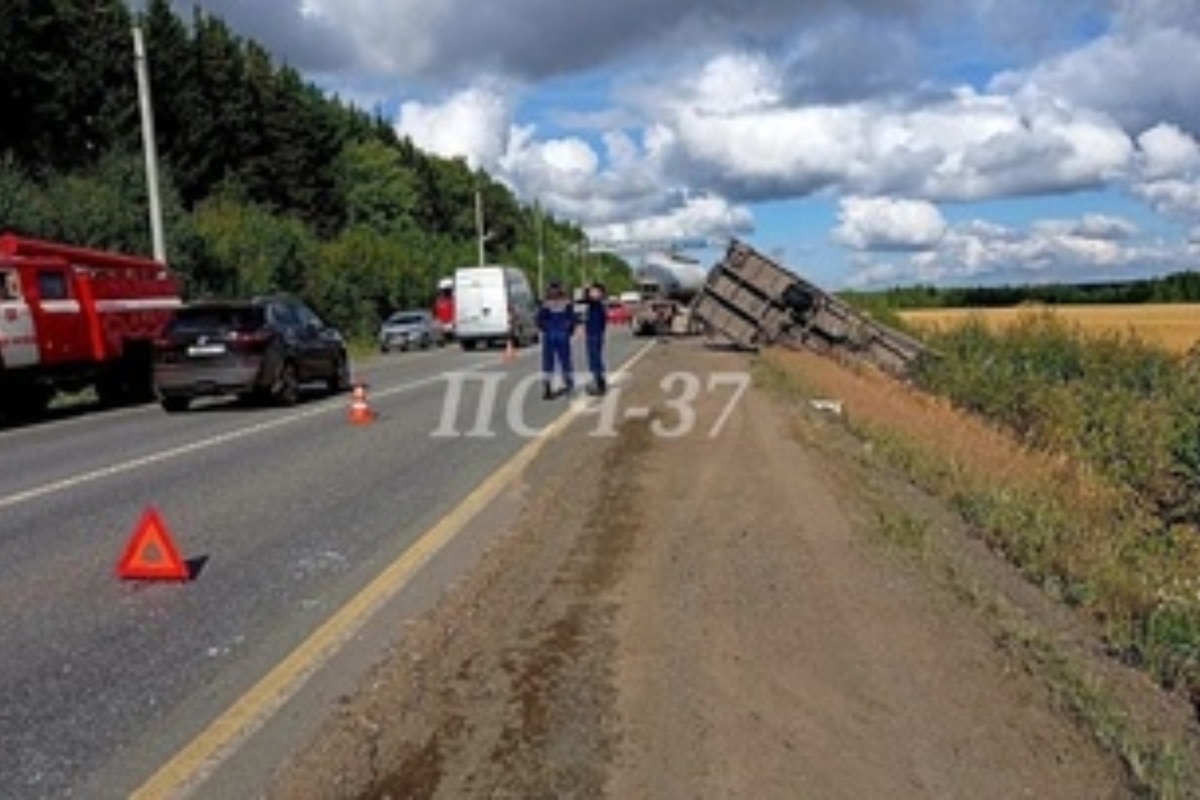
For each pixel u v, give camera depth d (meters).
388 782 4.34
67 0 67.56
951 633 6.07
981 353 31.16
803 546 7.92
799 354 32.09
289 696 5.46
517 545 8.27
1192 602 8.85
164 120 77.88
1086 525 12.91
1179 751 4.97
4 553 8.73
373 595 7.25
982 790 4.32
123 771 4.67
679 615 6.29
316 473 12.39
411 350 48.72
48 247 21.78
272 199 89.38
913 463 13.75
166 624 6.71
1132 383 27.03
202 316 20.56
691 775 4.30
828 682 5.28
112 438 16.77
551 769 4.38
